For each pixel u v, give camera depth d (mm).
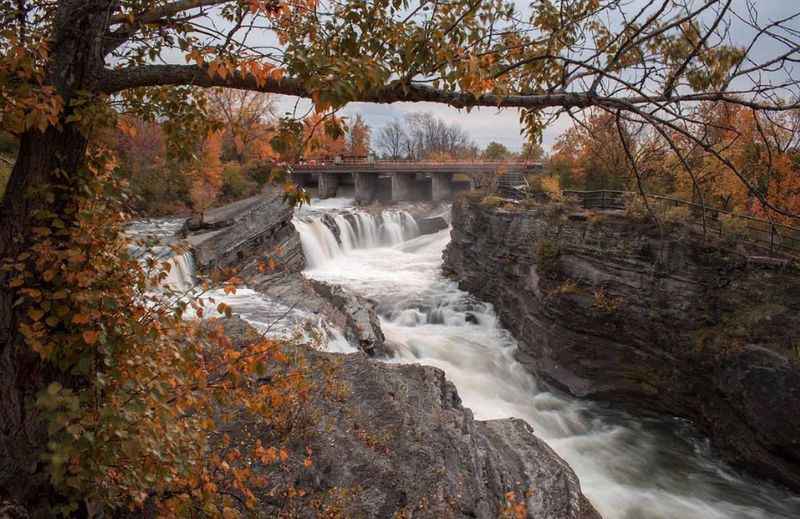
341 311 20531
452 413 11344
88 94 3670
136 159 34625
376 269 34844
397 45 4156
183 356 4480
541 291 21625
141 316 4395
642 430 17750
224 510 5043
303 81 3521
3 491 3854
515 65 3803
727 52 3666
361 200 57969
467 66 3746
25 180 3832
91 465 3846
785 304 15172
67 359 3871
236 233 26781
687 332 17219
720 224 17203
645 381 18703
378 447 8891
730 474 15438
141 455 4355
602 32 4445
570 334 20172
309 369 10148
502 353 22641
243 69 3590
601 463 15680
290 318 16719
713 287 16734
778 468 14648
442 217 46000
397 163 56406
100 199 4281
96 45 3896
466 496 8422
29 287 3842
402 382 11719
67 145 3914
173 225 31297
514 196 30578
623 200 21531
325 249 37250
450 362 21047
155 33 4258
